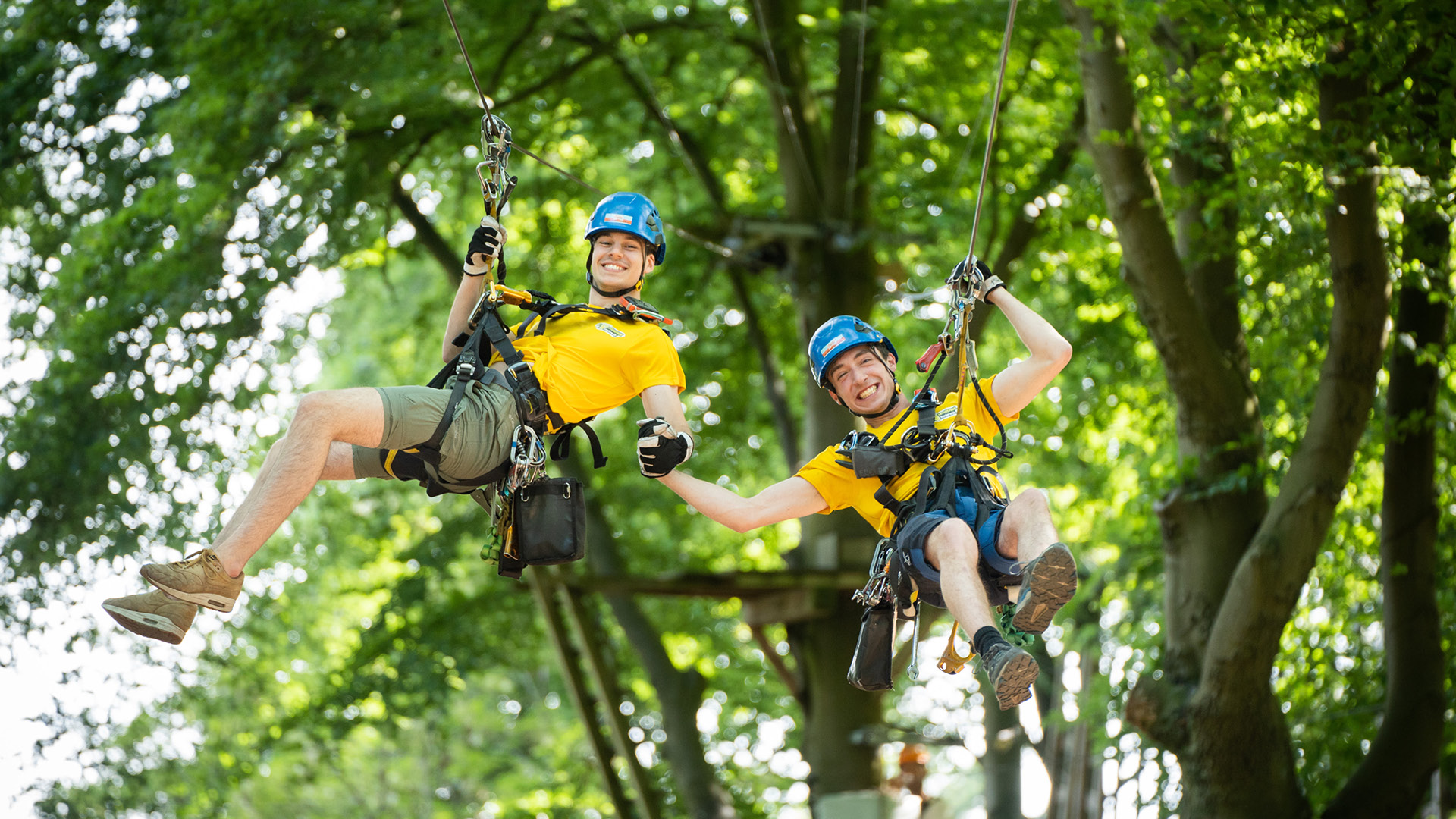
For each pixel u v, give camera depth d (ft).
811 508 23.25
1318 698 54.80
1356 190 38.27
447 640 70.13
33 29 57.52
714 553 80.12
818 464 23.24
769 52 57.82
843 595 55.77
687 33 62.23
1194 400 42.83
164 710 65.16
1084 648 71.26
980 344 60.34
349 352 85.87
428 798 96.94
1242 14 35.99
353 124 58.29
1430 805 53.52
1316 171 38.70
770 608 55.88
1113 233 61.77
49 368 55.88
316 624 81.20
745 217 59.21
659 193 71.46
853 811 32.40
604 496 71.31
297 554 76.13
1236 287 44.68
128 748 63.67
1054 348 21.83
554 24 59.26
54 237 58.75
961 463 21.50
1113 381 65.67
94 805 62.44
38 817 61.00
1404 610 42.88
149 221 56.08
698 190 68.95
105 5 58.08
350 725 69.36
